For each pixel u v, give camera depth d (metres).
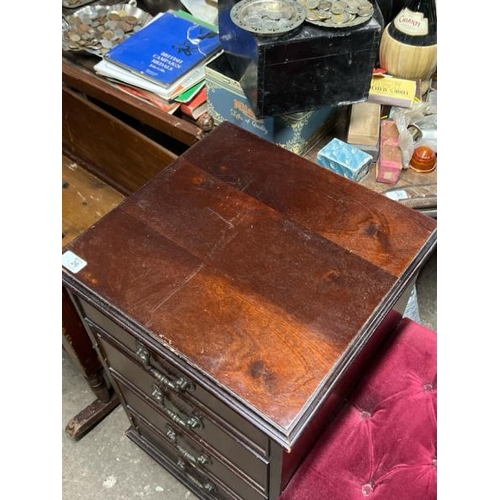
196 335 0.66
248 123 1.04
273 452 0.67
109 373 0.96
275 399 0.61
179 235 0.76
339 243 0.75
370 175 1.02
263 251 0.74
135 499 1.14
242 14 0.86
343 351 0.64
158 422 0.98
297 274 0.71
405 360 0.88
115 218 0.78
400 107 1.08
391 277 0.71
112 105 1.18
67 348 1.06
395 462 0.77
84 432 1.21
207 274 0.72
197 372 0.64
